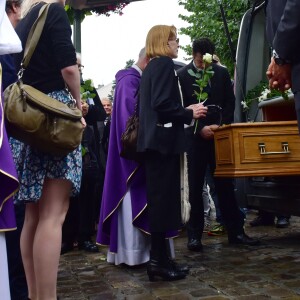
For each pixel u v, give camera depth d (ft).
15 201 8.36
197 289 10.50
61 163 7.99
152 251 11.43
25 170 8.02
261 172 12.02
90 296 10.45
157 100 10.85
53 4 8.31
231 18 33.94
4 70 8.89
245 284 10.68
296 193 11.93
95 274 12.56
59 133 7.37
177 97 11.35
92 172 15.96
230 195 15.15
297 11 6.23
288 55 6.50
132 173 12.70
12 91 7.48
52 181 8.04
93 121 16.49
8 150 5.47
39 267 7.85
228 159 12.53
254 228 18.44
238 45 15.69
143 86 11.41
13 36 5.96
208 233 17.61
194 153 14.66
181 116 11.01
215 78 14.80
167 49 11.57
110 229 13.43
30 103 7.32
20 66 8.57
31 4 8.79
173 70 11.32
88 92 13.47
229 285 10.67
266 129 12.17
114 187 13.16
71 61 8.13
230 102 14.98
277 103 12.66
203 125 14.53
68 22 8.34
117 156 13.28
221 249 14.70
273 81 7.14
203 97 12.41
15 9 9.10
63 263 14.23
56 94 8.27
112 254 13.52
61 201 8.12
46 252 7.84
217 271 12.00
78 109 7.86
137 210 12.61
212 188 17.60
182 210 11.35
